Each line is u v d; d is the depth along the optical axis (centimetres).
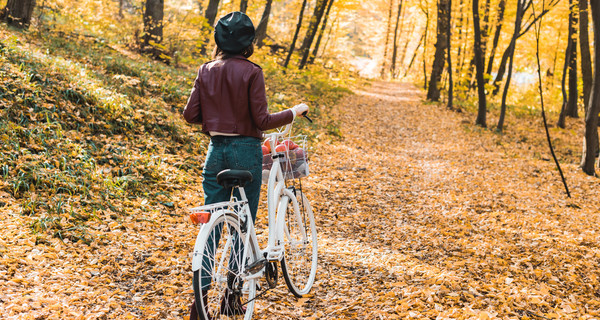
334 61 3194
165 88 955
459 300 372
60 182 514
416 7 3450
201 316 262
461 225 629
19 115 608
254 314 332
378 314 342
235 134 286
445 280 409
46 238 416
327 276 422
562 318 351
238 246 297
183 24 1421
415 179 909
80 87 729
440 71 2266
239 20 286
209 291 279
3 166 509
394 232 592
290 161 342
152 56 1334
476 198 779
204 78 287
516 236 591
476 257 504
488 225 632
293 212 374
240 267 297
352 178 866
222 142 287
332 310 353
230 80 280
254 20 2242
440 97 2427
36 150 566
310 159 952
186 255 436
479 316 332
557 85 2633
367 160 1034
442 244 546
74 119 669
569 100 2091
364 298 377
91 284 354
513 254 518
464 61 2448
